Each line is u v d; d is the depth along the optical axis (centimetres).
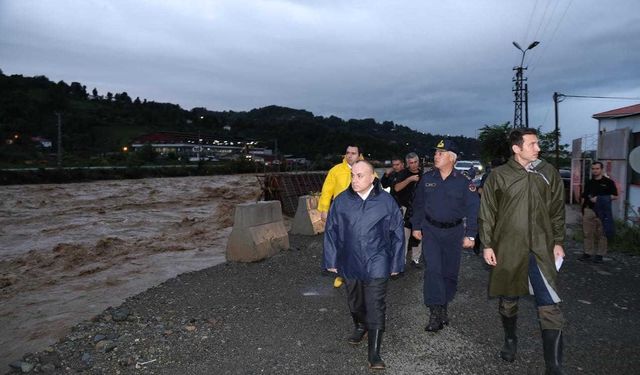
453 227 468
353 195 407
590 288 627
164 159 7456
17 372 394
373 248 396
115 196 2581
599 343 441
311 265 753
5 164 5075
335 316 515
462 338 455
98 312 589
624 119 1302
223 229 1363
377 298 392
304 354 417
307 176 1650
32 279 834
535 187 365
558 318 361
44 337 500
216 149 11900
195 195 2656
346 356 414
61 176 3938
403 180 743
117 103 19350
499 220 375
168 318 509
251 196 2570
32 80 17338
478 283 655
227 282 651
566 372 382
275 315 517
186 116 19700
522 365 395
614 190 776
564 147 3478
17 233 1366
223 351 423
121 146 10994
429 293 461
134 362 402
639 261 793
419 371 387
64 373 387
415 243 736
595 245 794
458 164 3011
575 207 1697
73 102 17250
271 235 841
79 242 1210
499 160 894
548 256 361
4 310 621
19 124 10231
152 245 1125
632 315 519
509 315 395
